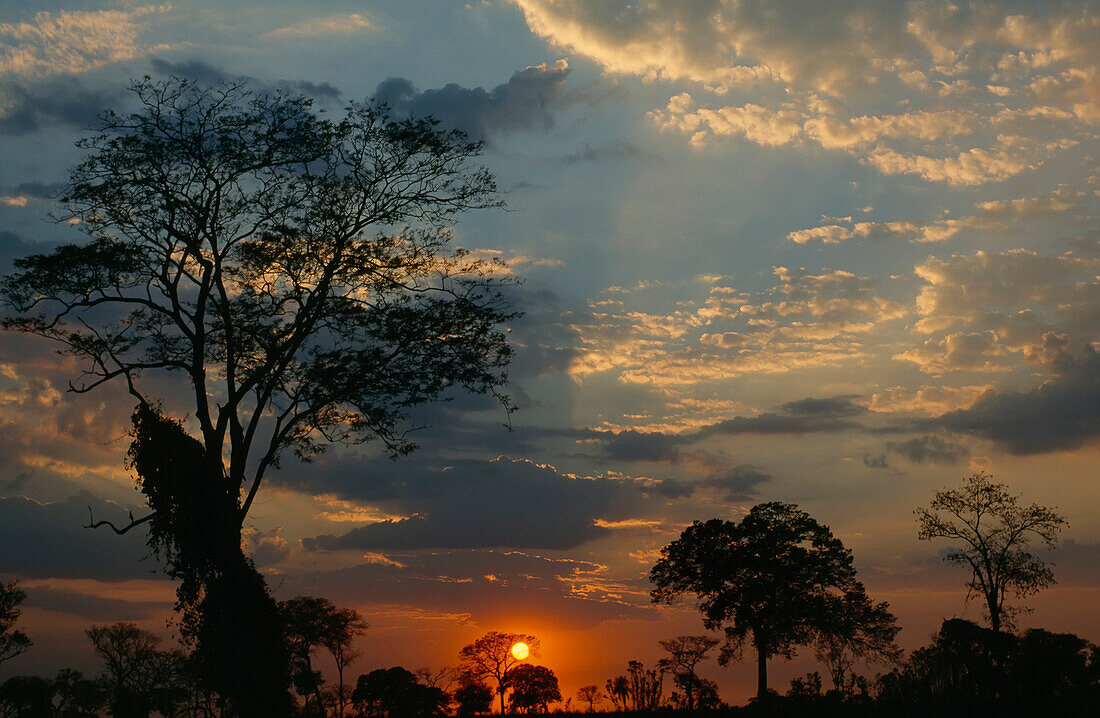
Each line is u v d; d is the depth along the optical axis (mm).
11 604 62688
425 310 31141
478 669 78875
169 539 29031
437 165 31141
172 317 29797
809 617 58938
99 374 29688
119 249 28672
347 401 31984
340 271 30906
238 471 29375
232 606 28609
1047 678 35750
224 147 29266
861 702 38344
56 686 63031
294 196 30594
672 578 63219
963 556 56562
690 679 68938
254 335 30984
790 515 63062
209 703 29750
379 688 59875
